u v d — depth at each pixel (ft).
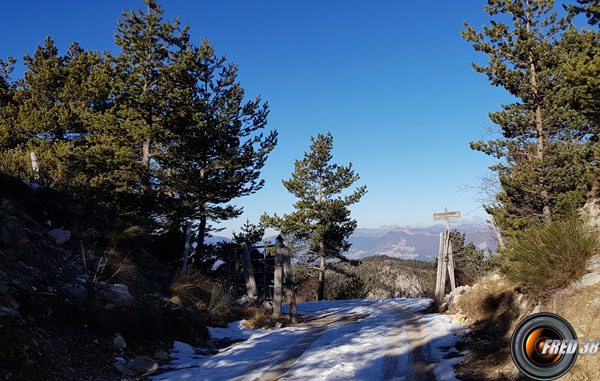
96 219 33.50
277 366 21.38
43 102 72.64
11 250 22.66
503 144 42.68
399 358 22.48
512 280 23.93
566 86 38.73
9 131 64.39
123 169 51.11
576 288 19.12
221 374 19.86
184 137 54.24
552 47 40.32
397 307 47.32
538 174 37.73
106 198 42.52
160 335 24.64
